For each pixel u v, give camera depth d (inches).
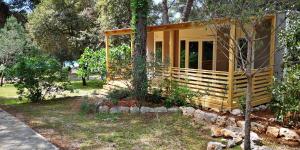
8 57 784.9
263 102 404.8
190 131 320.5
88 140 291.3
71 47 973.2
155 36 641.0
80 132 318.3
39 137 296.7
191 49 543.8
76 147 270.5
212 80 406.0
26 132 314.0
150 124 348.2
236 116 355.9
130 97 446.0
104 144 279.4
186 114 380.8
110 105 420.5
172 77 467.2
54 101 515.5
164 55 582.9
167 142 286.2
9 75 525.3
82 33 931.3
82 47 944.9
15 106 472.7
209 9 269.9
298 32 331.6
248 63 232.2
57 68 531.2
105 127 338.0
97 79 907.4
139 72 442.6
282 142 283.6
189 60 548.7
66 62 1022.4
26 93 543.2
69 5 989.2
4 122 357.4
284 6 264.5
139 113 400.5
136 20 464.8
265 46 397.4
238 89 386.0
